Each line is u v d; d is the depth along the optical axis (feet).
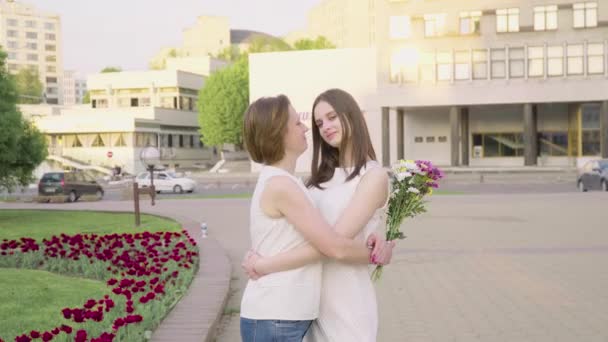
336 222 10.37
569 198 87.51
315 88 192.85
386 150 174.50
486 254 40.73
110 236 39.06
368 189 10.54
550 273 33.45
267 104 10.26
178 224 62.23
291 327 9.93
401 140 180.55
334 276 10.71
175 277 30.45
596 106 176.04
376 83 187.73
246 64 245.45
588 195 91.30
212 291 26.18
